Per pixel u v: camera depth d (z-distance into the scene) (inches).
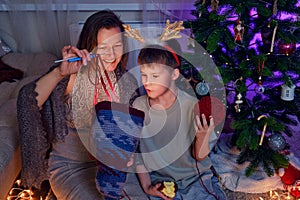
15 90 80.1
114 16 57.6
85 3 94.7
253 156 67.3
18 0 97.7
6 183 62.7
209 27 64.0
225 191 69.7
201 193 62.1
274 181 68.6
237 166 71.6
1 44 100.3
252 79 66.9
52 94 58.7
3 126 67.7
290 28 64.3
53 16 97.3
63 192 58.9
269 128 66.4
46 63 92.2
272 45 60.8
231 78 62.9
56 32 98.8
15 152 65.2
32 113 57.8
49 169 62.3
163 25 91.4
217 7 62.3
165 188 59.4
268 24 62.4
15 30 101.6
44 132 60.1
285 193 68.1
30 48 103.7
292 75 68.3
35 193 69.1
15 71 90.5
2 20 102.2
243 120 64.4
